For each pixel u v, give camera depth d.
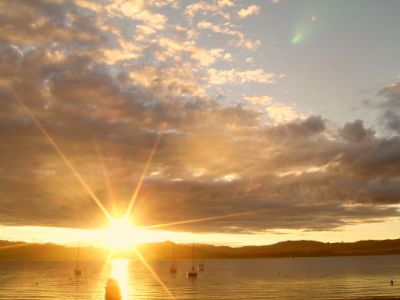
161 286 130.62
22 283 144.50
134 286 131.62
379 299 79.56
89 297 100.44
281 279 152.50
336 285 122.81
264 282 140.38
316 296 94.50
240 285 130.25
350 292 101.94
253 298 93.38
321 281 139.25
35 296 103.50
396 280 137.12
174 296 100.94
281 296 96.44
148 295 103.50
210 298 94.88
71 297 100.50
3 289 122.25
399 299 79.62
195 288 122.12
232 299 92.25
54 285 136.38
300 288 115.88
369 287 114.38
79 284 139.88
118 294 62.00
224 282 143.75
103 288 125.19
